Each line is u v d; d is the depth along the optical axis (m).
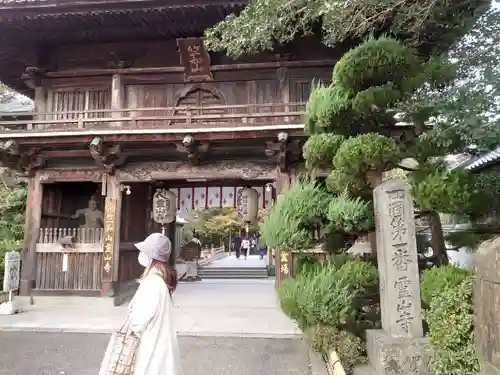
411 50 6.64
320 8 6.23
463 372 4.29
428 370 5.40
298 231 6.51
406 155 6.64
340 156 6.18
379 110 6.68
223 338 8.78
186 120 11.89
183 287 17.94
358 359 6.34
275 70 12.88
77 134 11.51
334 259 7.45
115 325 9.92
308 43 12.81
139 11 11.07
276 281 11.94
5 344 8.33
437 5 7.07
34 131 11.71
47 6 10.86
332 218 6.43
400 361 5.48
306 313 6.25
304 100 12.66
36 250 12.91
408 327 5.67
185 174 12.88
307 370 6.71
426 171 6.16
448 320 4.57
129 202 14.23
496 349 3.59
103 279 12.49
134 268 14.65
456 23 7.47
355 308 6.67
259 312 11.55
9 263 11.39
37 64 13.16
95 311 11.62
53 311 11.57
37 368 6.80
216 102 12.98
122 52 13.09
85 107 13.31
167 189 13.98
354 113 6.71
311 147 6.88
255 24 7.20
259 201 14.01
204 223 39.69
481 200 5.86
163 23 11.80
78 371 6.65
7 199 17.66
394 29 7.47
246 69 12.84
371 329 6.59
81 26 11.95
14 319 10.54
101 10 11.01
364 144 6.11
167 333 3.44
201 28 11.95
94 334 9.17
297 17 8.38
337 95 6.78
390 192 5.98
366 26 7.30
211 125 11.29
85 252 12.83
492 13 7.21
